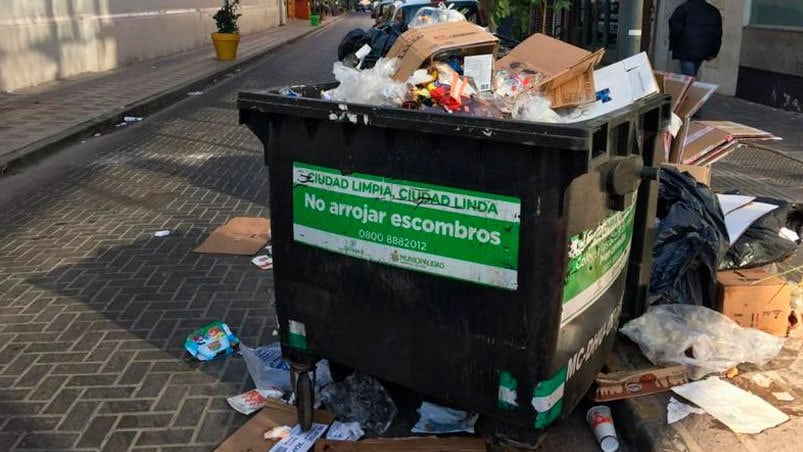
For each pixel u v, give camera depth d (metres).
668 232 3.88
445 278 2.71
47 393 3.60
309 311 3.09
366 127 2.71
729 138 5.07
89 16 16.75
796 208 4.58
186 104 13.76
